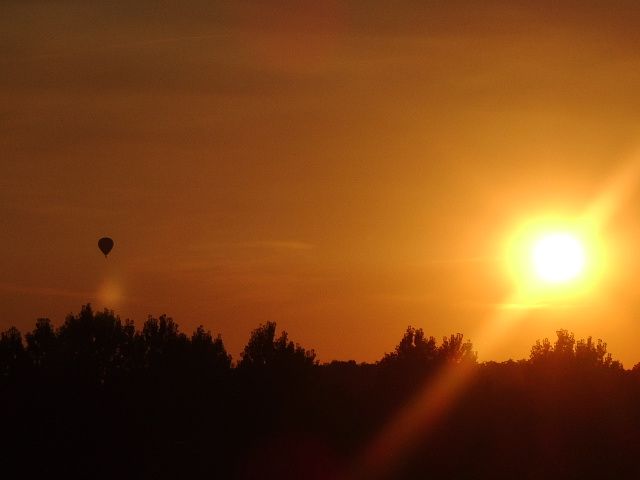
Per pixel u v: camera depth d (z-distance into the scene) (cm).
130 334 6612
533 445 6450
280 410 6278
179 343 6588
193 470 5650
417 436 6412
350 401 6675
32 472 5441
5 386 5950
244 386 6400
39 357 6262
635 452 6438
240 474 5759
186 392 6259
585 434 6638
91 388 6025
